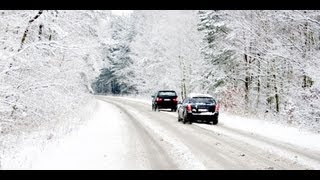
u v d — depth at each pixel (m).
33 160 10.45
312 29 20.95
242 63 34.44
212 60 37.34
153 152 12.20
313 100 19.30
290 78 25.55
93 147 12.91
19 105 13.60
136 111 34.66
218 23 34.34
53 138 14.54
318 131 19.05
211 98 22.84
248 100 33.62
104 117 26.77
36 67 14.45
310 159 11.30
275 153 12.30
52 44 13.31
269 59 25.78
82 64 20.91
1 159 10.64
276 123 23.03
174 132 18.06
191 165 10.19
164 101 34.84
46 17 13.70
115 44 18.95
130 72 87.50
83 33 17.45
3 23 13.28
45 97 15.64
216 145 13.90
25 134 15.09
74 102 23.56
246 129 19.78
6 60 12.34
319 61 19.55
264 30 25.38
